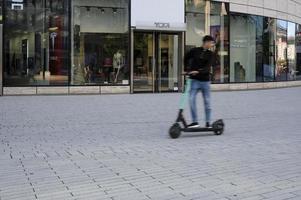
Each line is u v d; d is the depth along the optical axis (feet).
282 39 99.09
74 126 38.45
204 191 18.90
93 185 19.93
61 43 70.38
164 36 77.46
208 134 34.55
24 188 19.56
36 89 69.10
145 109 51.37
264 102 61.52
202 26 81.05
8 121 41.19
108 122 40.93
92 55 72.18
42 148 28.68
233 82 85.97
